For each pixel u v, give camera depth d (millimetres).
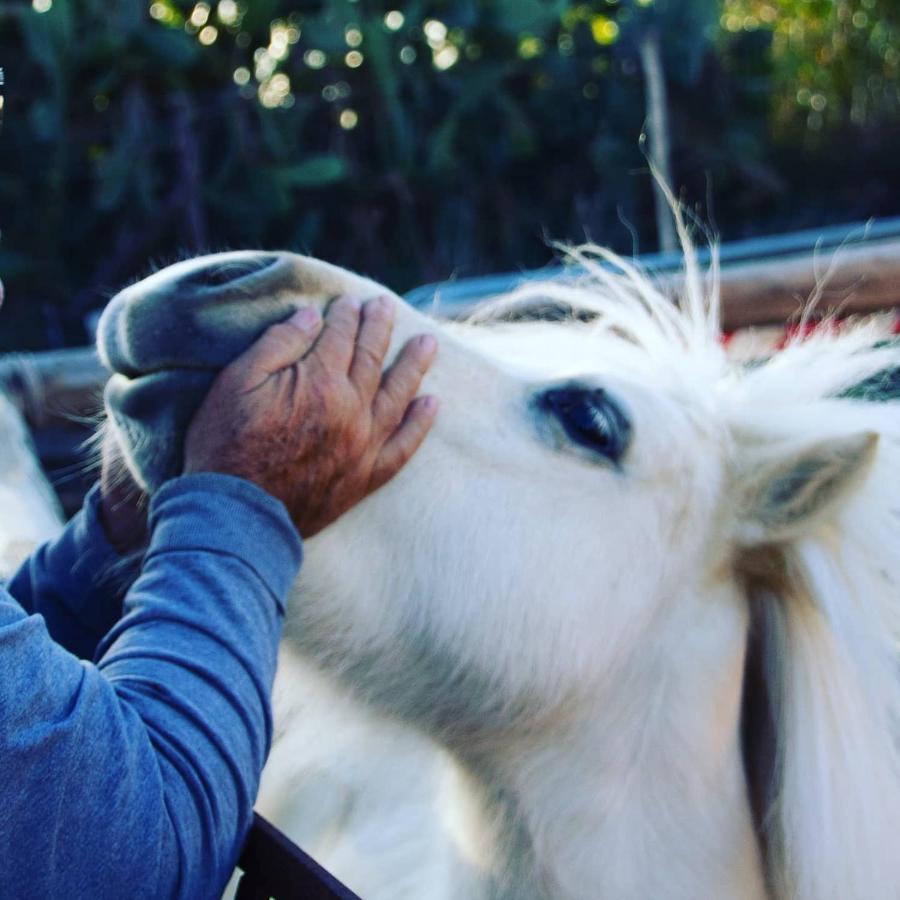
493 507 1491
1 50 5641
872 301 2506
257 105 5535
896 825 1533
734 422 1657
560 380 1562
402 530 1466
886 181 6492
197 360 1275
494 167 5777
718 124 6027
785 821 1556
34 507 2230
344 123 5816
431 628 1490
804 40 7348
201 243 5465
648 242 5758
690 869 1545
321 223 5816
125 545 1473
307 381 1266
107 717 1004
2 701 936
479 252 5828
